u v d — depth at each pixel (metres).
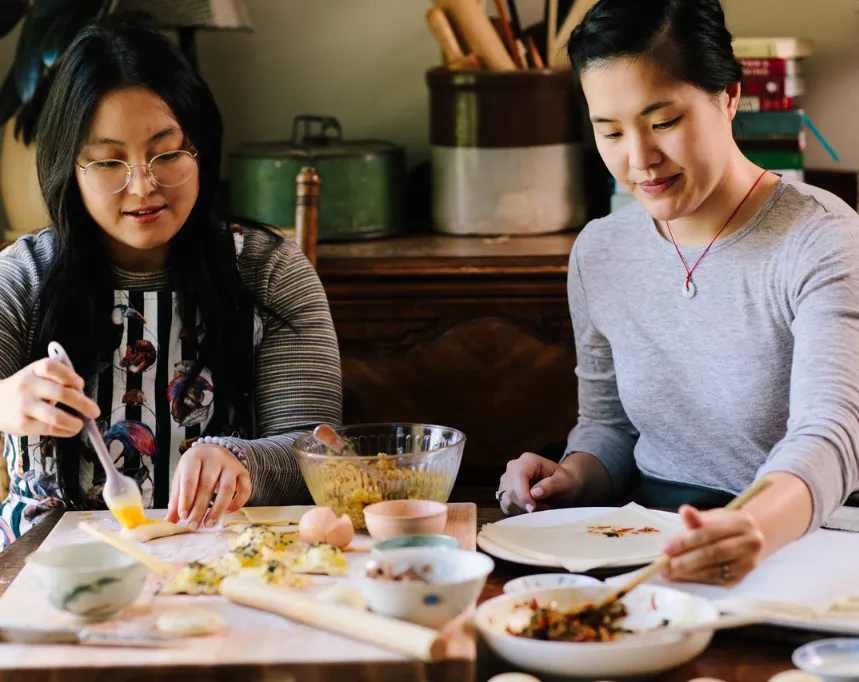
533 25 2.74
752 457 1.53
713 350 1.52
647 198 1.42
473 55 2.58
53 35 2.42
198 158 1.64
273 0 2.86
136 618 1.04
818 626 0.98
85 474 1.62
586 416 1.75
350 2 2.86
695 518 1.01
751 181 1.50
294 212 2.59
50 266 1.63
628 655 0.89
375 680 0.93
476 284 2.45
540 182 2.59
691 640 0.91
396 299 2.48
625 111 1.35
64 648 0.97
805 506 1.10
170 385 1.66
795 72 2.44
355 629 0.96
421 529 1.22
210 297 1.66
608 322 1.64
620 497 1.68
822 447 1.16
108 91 1.51
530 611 1.01
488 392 2.52
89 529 1.20
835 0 2.73
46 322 1.61
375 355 2.51
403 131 2.92
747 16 2.77
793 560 1.16
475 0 2.55
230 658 0.94
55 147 1.56
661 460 1.62
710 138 1.37
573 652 0.90
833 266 1.39
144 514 1.41
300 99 2.90
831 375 1.27
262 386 1.73
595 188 2.80
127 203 1.55
